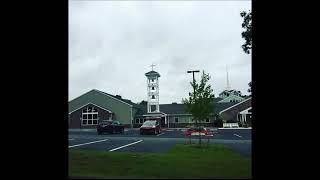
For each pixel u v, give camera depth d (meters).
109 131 41.97
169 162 14.79
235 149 21.59
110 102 70.62
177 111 76.06
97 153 17.88
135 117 74.19
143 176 11.38
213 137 35.41
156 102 73.50
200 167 13.34
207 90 25.30
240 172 12.21
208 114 25.03
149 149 21.45
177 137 35.16
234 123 61.34
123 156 16.72
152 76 73.75
